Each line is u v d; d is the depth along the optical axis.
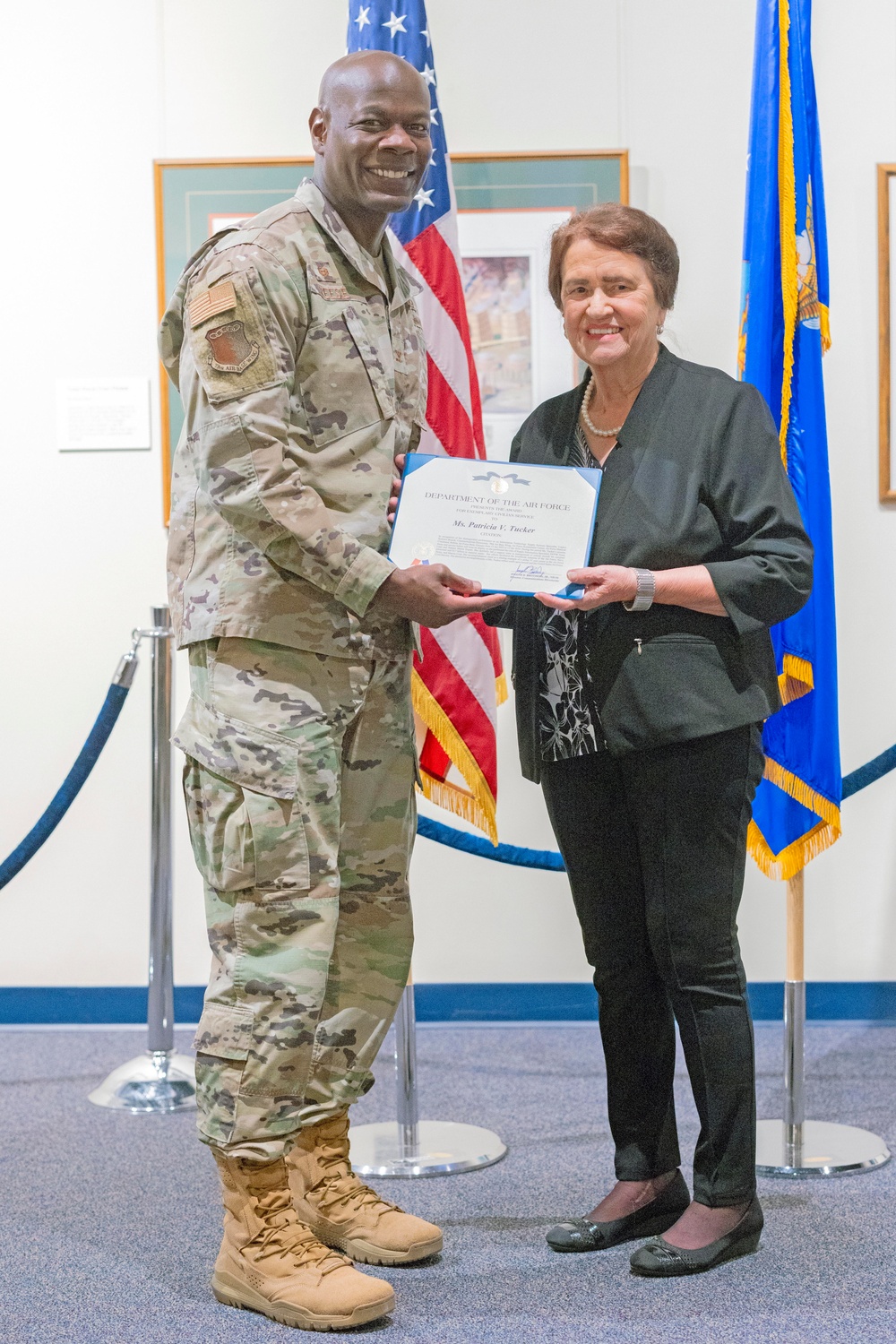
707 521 1.94
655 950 1.99
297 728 1.84
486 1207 2.27
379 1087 3.05
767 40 2.71
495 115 3.46
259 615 1.84
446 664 2.71
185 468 1.96
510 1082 3.05
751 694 1.93
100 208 3.51
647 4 3.42
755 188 2.71
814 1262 1.99
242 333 1.79
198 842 1.91
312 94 3.48
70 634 3.57
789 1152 2.46
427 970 3.56
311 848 1.84
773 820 2.60
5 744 3.58
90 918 3.58
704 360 3.46
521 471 1.92
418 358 2.05
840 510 3.44
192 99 3.49
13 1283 1.98
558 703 2.04
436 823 3.03
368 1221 2.03
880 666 3.45
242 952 1.85
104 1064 3.27
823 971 3.49
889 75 3.39
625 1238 2.08
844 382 3.43
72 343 3.53
